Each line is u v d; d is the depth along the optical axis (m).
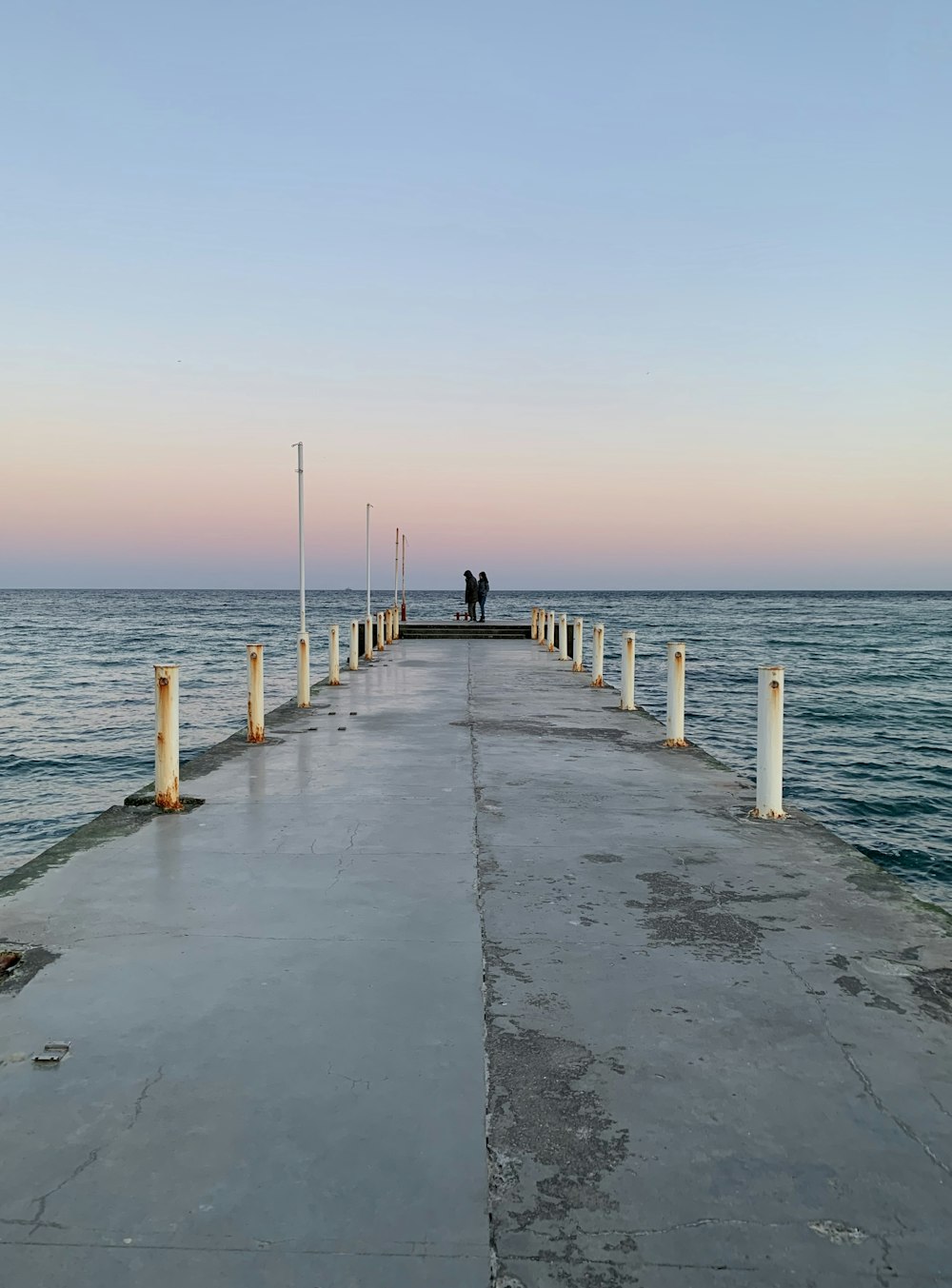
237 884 5.16
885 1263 2.32
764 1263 2.31
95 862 5.59
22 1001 3.72
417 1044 3.38
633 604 188.75
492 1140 2.81
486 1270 2.29
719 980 3.95
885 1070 3.22
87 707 29.16
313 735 10.37
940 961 4.16
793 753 20.14
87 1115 2.94
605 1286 2.24
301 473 13.52
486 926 4.55
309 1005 3.69
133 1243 2.38
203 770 8.34
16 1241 2.38
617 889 5.11
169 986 3.86
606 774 8.23
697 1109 2.98
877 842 13.22
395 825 6.44
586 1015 3.62
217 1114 2.94
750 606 163.00
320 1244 2.37
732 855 5.77
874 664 44.06
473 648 24.91
